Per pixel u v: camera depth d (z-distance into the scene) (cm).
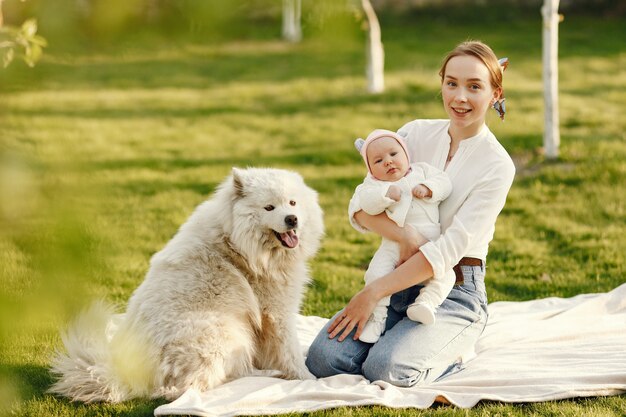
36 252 89
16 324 91
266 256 390
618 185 880
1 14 113
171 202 896
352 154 1135
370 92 1544
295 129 1305
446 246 358
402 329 377
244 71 1842
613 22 2331
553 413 338
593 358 407
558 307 523
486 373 384
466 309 385
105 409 342
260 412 335
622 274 628
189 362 354
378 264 380
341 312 399
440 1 2514
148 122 1354
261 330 397
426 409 345
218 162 1113
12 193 87
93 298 95
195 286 369
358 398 348
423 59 1889
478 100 366
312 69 1847
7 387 121
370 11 1527
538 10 2464
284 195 388
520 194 885
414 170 379
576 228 763
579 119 1241
